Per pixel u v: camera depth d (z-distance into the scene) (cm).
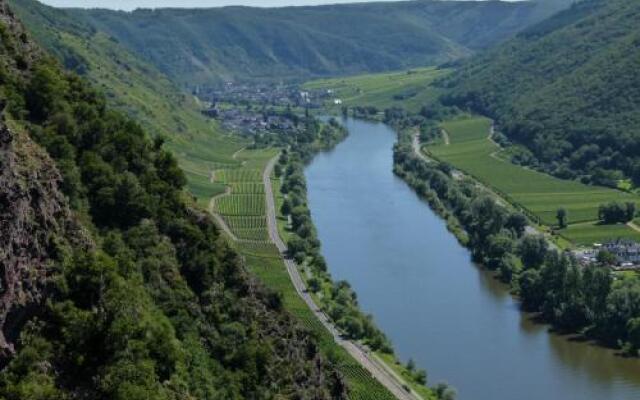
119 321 11375
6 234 10469
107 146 15500
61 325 11012
